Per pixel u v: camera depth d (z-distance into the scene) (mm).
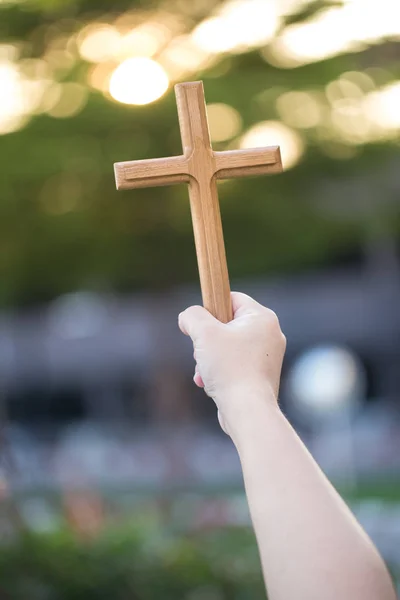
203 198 2455
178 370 19828
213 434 24031
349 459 18469
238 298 2352
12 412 26594
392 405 24750
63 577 7008
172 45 9336
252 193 13117
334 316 25016
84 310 25719
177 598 7203
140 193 12648
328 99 10539
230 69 9852
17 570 6973
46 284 16281
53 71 9297
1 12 8430
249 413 2035
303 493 1921
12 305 22500
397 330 24891
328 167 12320
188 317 2197
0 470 7637
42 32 8797
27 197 11344
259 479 1955
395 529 11820
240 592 7324
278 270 17750
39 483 9516
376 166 12398
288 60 9695
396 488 16875
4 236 12664
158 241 14016
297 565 1869
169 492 10750
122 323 25500
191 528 8836
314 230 14531
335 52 9281
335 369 16438
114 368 25938
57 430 26328
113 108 9938
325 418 19922
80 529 7922
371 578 1852
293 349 25328
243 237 14562
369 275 24797
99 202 12211
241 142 10695
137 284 16500
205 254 2395
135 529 8008
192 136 2482
